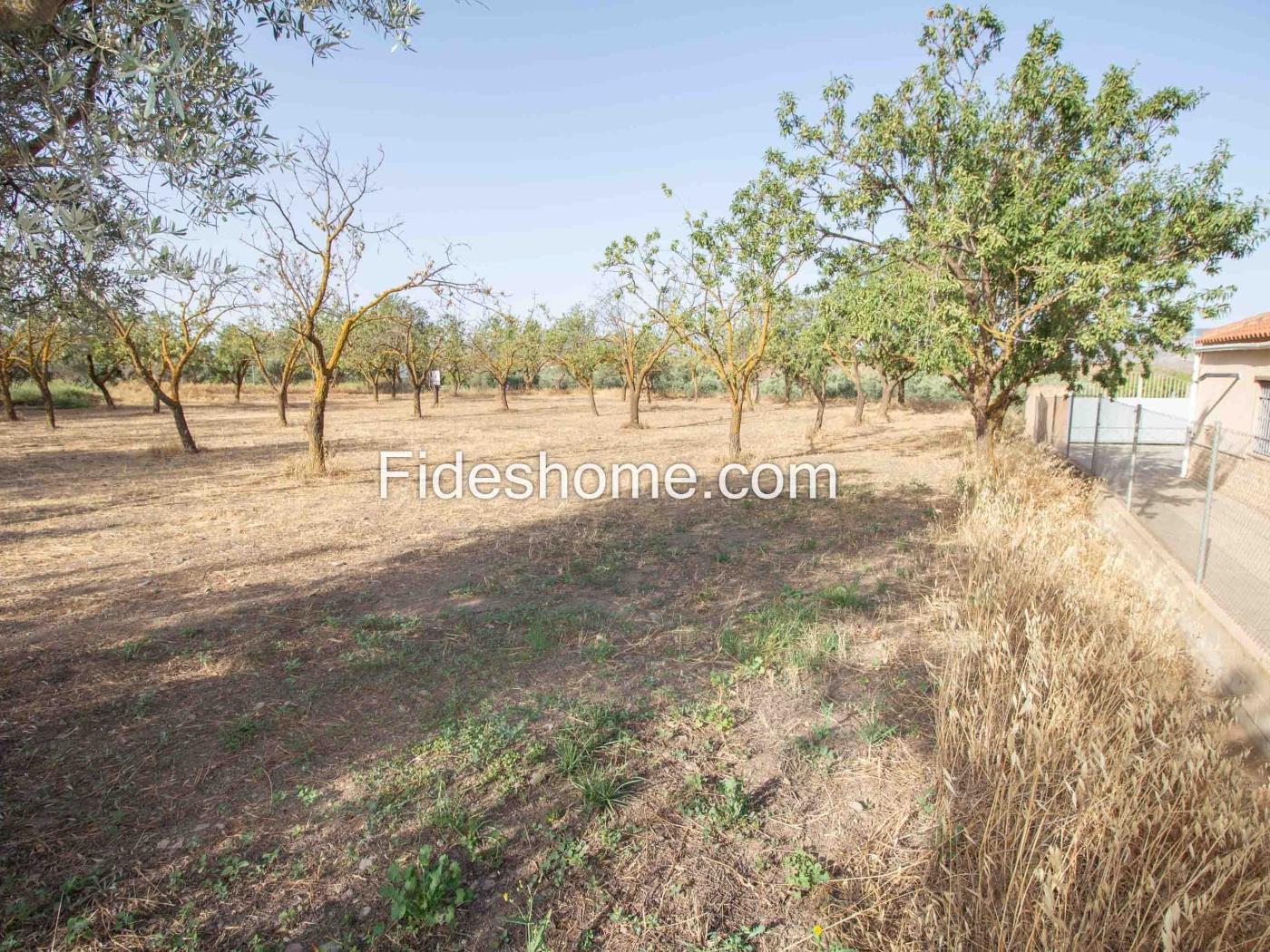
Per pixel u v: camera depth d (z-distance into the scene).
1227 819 2.60
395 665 4.76
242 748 3.72
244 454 16.33
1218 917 2.48
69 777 3.43
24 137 2.84
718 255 12.99
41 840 2.97
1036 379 12.64
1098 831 2.58
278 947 2.48
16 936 2.46
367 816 3.19
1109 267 8.22
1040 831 2.58
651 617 5.70
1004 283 10.30
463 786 3.41
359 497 11.01
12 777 3.41
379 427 23.94
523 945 2.52
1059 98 9.17
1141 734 3.41
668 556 7.52
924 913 2.61
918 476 12.78
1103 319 8.68
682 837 3.11
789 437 20.12
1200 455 10.99
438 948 2.49
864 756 3.72
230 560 7.33
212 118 3.07
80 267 3.60
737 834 3.13
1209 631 4.88
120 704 4.17
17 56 2.58
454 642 5.15
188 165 2.84
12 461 15.04
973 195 9.00
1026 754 3.04
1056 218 9.41
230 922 2.59
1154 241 9.19
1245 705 4.22
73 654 4.89
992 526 6.94
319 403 12.78
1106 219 8.95
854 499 10.55
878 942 2.53
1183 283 9.38
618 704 4.24
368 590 6.33
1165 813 2.78
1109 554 5.91
